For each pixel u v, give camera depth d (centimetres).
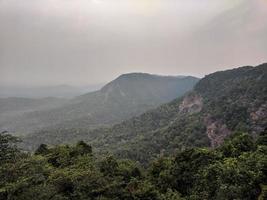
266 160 4825
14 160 4784
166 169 6362
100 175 4872
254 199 4425
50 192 4016
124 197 4931
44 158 5484
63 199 4122
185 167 6028
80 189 4478
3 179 4084
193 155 6128
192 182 5731
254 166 4856
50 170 4928
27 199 3784
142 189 5247
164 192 5781
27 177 4109
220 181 4778
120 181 5341
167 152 13812
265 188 4172
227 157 5934
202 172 5484
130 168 6397
